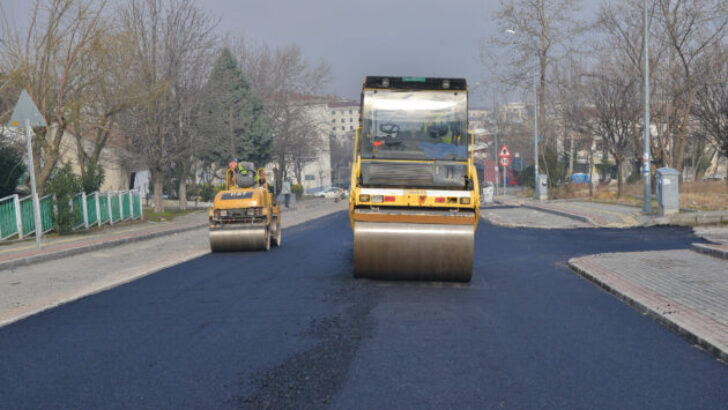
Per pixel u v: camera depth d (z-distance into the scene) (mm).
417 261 8086
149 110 27672
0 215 15508
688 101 25297
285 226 21281
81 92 20375
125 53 21734
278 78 51062
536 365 4570
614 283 7895
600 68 29266
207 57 30359
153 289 7949
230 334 5496
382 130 8578
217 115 31750
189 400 3857
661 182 18266
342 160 117062
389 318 6148
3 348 5117
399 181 8414
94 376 4344
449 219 7996
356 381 4203
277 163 59156
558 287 8078
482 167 67938
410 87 8625
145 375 4359
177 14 28438
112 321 6074
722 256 9727
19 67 17906
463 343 5188
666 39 25031
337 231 18062
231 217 12477
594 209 23625
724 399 3861
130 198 24828
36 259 11867
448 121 8586
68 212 18047
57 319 6211
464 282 8367
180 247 14516
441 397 3895
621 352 4918
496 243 14016
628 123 28516
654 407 3729
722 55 23453
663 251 11023
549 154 44000
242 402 3820
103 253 13539
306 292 7633
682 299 6656
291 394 3957
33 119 13047
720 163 61531
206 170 48188
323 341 5250
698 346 5090
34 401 3867
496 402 3805
